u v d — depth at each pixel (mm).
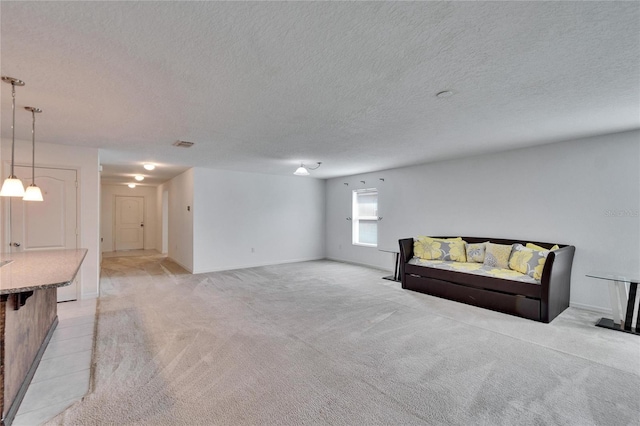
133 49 1767
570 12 1435
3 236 3799
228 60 1900
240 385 2139
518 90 2361
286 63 1941
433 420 1794
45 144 4039
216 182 6430
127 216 9859
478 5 1384
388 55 1844
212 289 4809
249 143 4078
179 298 4289
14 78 2127
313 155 4883
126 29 1570
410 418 1812
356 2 1364
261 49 1775
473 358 2559
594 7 1396
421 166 5723
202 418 1790
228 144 4133
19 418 1786
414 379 2236
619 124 3215
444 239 4988
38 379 2205
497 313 3703
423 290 4609
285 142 4035
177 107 2709
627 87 2297
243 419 1787
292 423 1761
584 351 2680
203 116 2953
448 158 5105
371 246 6805
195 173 6156
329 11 1432
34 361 2346
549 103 2629
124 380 2191
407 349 2723
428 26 1551
